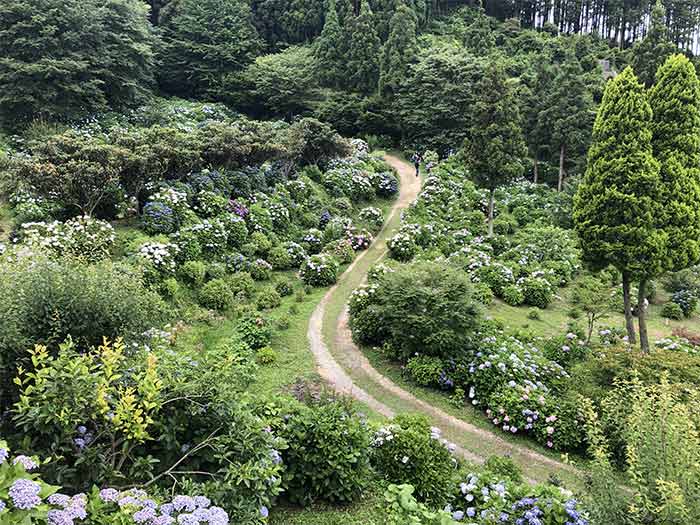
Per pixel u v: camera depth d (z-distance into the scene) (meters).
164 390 4.59
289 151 23.78
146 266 12.67
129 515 3.35
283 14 50.09
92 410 4.12
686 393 7.69
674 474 4.26
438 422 9.52
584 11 67.00
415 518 4.58
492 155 21.53
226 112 36.44
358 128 38.31
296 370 10.96
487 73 22.23
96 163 14.39
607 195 11.92
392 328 11.58
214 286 13.73
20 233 12.90
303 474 5.71
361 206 25.70
